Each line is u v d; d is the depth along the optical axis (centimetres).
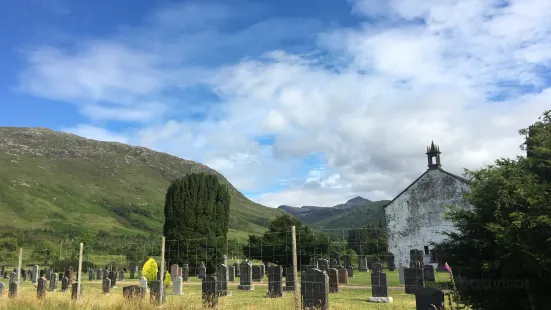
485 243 885
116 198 19025
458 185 4509
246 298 2030
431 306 1081
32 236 9200
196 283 3284
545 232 786
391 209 4756
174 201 4206
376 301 1889
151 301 1548
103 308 1436
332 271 2322
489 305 894
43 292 2088
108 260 5734
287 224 4231
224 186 4469
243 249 4359
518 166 932
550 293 815
